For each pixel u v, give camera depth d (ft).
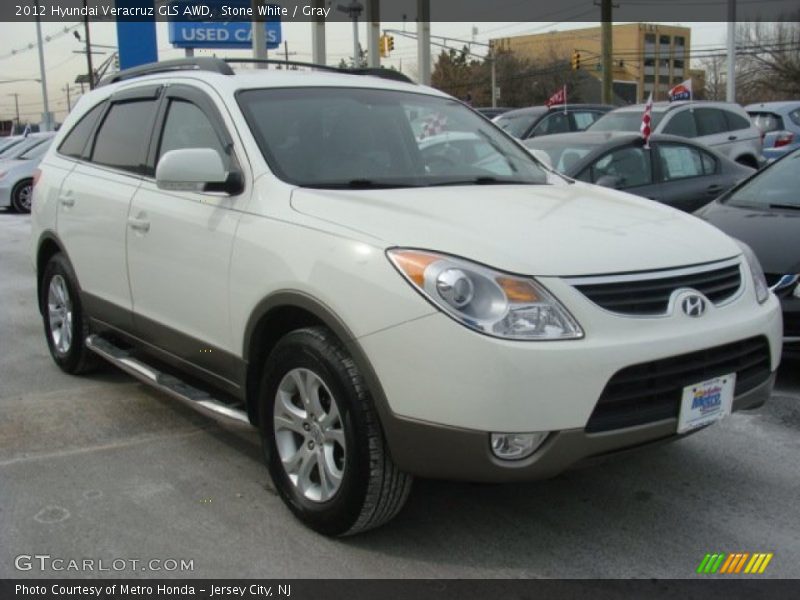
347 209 11.27
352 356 10.39
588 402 9.63
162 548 11.16
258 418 12.55
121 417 16.08
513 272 9.80
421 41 67.31
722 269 11.36
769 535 11.57
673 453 14.29
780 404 16.49
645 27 336.70
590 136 29.48
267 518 11.98
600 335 9.80
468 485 13.08
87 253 16.69
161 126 15.11
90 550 11.11
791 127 55.01
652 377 10.11
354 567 10.72
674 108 43.09
